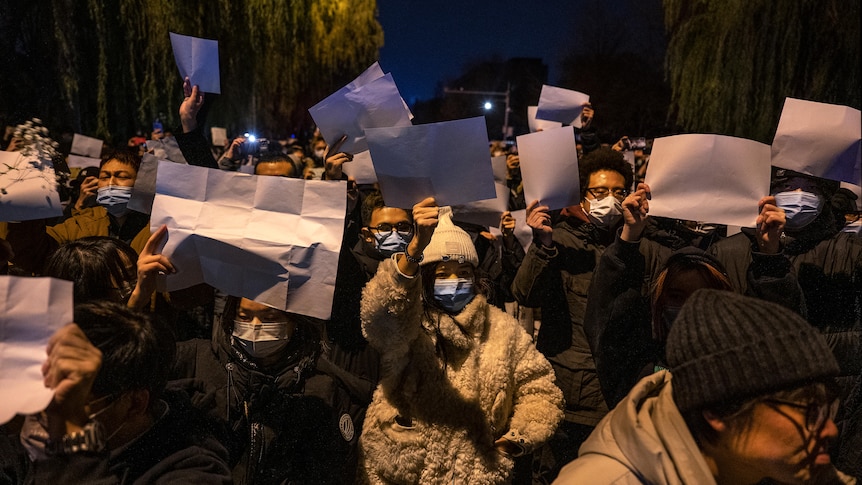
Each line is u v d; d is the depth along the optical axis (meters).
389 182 2.29
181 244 2.24
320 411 2.52
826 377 1.31
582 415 3.52
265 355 2.50
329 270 2.22
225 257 2.25
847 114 2.91
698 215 3.03
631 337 2.96
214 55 3.53
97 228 3.92
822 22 8.98
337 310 3.43
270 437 2.45
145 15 9.88
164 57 10.03
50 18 9.02
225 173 2.28
